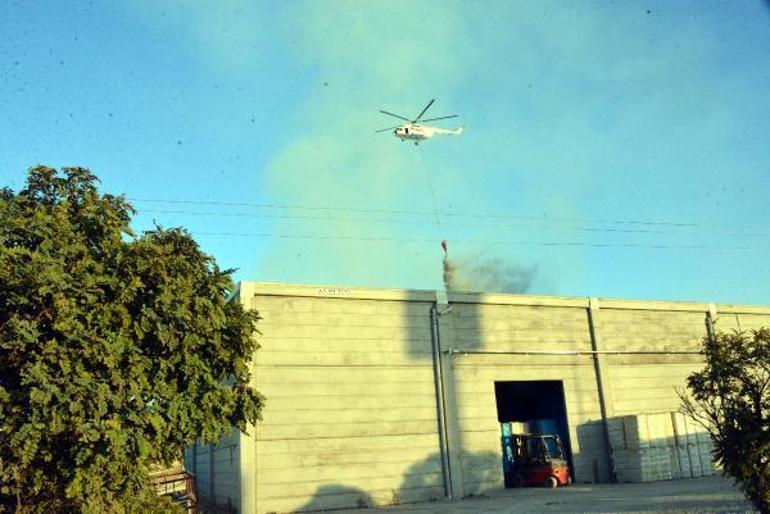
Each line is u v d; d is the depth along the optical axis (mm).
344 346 28406
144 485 11055
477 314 31703
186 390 11008
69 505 10328
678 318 36906
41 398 9023
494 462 29812
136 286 10359
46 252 10000
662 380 35125
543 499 24391
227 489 27031
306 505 25828
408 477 27969
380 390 28562
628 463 31359
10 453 9500
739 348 13031
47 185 11539
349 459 27094
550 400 33969
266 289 27500
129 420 10062
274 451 25953
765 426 12461
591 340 34125
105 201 11664
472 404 30266
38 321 9641
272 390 26594
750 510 15156
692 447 32156
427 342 30234
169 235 12062
